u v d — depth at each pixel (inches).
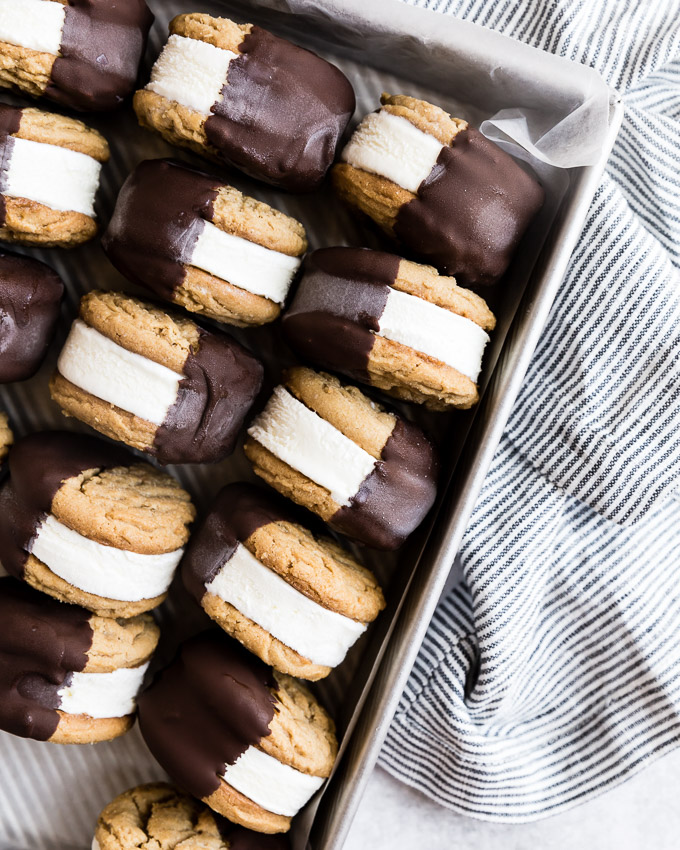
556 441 18.7
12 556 17.3
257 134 16.6
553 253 17.2
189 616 18.9
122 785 19.3
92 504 17.1
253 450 17.4
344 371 17.1
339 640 17.4
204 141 16.7
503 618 18.7
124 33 16.7
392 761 20.0
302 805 17.9
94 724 17.8
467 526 18.4
